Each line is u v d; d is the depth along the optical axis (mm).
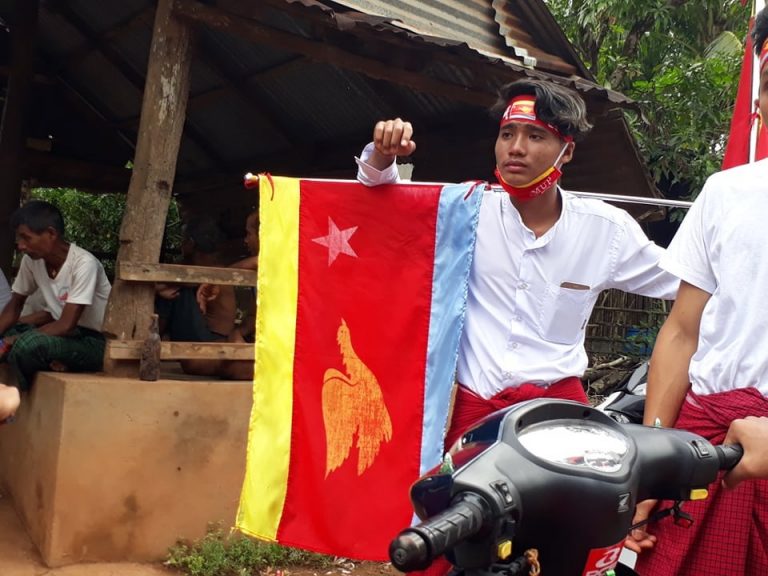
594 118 5887
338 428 2590
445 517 999
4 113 7391
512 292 2324
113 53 7609
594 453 1203
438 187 2498
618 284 2354
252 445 2646
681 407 1935
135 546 4211
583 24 10172
